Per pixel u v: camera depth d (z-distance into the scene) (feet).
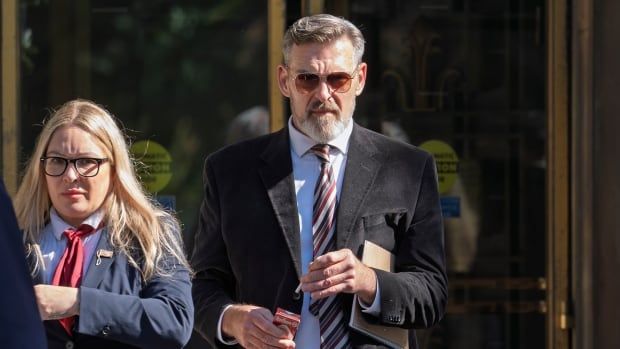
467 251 42.39
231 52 41.86
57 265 26.35
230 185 28.60
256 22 41.86
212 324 27.91
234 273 28.48
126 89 41.93
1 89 41.32
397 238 28.43
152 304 25.79
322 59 27.66
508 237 42.42
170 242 27.25
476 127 42.39
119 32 41.93
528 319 42.37
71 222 26.76
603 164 40.73
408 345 28.68
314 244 27.68
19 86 41.55
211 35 41.93
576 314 41.39
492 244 42.39
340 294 27.53
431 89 42.27
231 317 27.48
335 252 26.03
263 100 41.88
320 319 27.30
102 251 26.35
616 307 40.68
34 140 41.68
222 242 28.81
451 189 42.24
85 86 41.86
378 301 26.78
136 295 26.27
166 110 41.88
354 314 27.07
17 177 41.22
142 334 25.49
